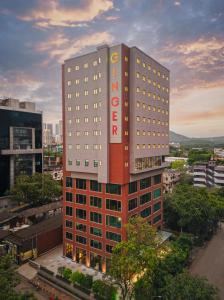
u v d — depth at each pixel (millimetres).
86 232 50531
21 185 77375
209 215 60688
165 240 55438
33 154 94500
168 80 61969
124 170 45375
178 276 33438
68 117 53500
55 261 52250
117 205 46188
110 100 46281
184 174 131000
